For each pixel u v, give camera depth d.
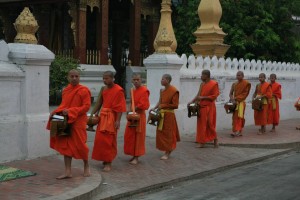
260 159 10.89
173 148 10.21
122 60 30.14
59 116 7.40
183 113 13.23
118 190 7.55
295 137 13.52
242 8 24.06
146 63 12.60
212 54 16.20
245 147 12.17
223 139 12.84
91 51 24.58
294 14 27.00
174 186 8.30
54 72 20.73
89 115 8.94
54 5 26.23
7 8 27.91
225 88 15.09
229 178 8.98
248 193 7.71
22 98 9.07
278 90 14.61
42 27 26.17
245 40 23.36
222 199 7.34
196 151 11.27
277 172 9.52
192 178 8.84
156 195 7.64
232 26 23.98
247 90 13.25
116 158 10.09
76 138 7.57
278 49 25.44
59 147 7.57
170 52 12.75
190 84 13.60
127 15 29.89
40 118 9.30
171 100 10.08
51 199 6.49
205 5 16.20
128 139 9.49
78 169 8.49
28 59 8.95
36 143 9.23
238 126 13.34
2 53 8.97
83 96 7.56
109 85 8.73
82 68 23.31
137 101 9.46
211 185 8.37
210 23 16.31
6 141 8.73
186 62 13.72
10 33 28.19
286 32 25.69
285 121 18.27
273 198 7.38
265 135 13.88
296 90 20.05
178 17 27.83
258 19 23.97
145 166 9.41
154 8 28.28
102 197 7.12
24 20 9.16
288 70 19.58
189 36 25.33
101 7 24.59
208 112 11.56
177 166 9.52
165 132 10.09
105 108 8.73
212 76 14.41
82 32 23.97
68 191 6.92
